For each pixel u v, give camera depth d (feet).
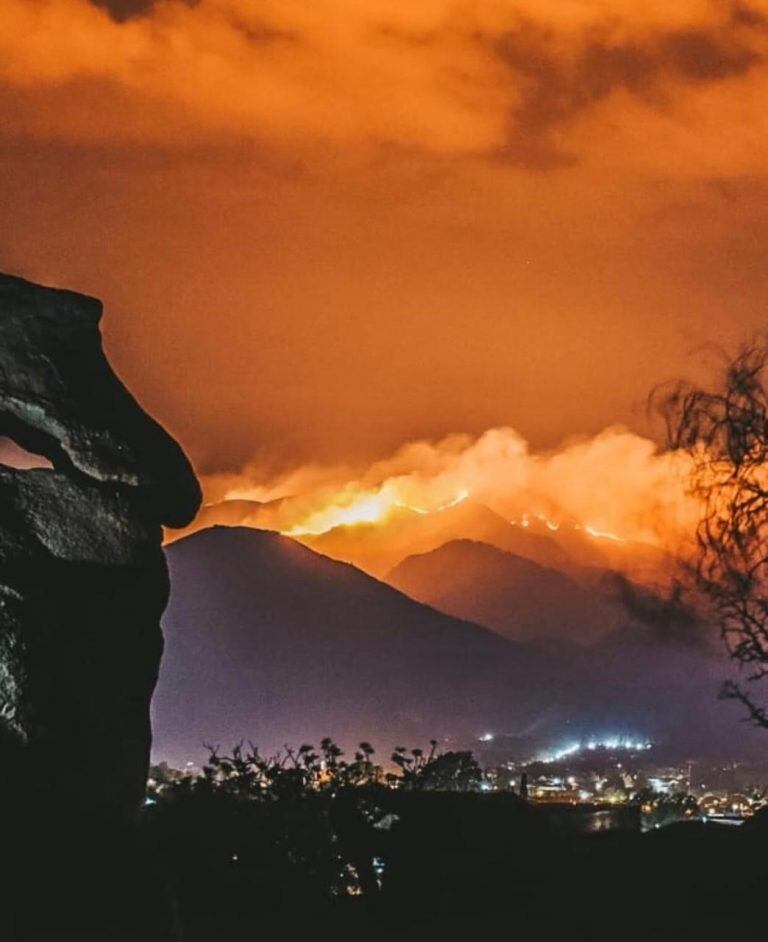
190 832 47.29
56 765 18.33
